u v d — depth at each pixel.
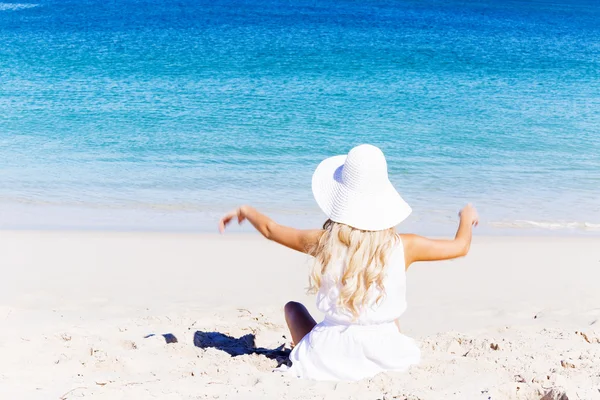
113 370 4.23
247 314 6.09
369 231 3.62
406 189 11.97
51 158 13.70
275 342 5.24
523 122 17.53
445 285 7.29
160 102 18.73
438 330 5.75
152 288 6.98
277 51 25.83
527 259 8.35
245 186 12.05
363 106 18.86
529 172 13.24
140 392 3.64
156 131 15.98
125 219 10.17
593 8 37.97
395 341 3.90
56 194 11.45
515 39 29.33
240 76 22.09
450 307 6.46
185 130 16.12
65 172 12.76
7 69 22.09
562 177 12.93
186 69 22.86
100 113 17.47
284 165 13.53
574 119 17.92
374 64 24.34
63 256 8.16
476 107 19.05
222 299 6.65
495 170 13.35
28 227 9.65
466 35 29.95
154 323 5.68
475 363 4.18
